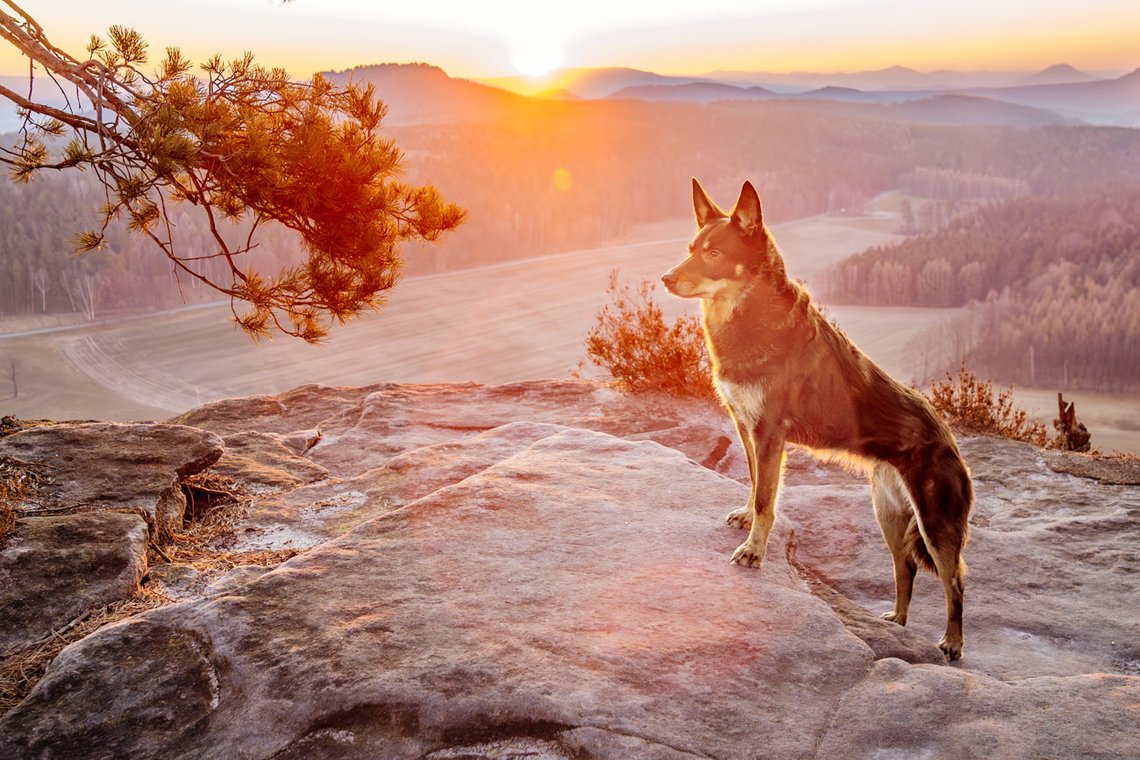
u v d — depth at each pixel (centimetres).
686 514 466
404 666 306
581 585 377
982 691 305
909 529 413
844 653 330
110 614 400
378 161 568
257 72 560
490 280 18388
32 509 482
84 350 11806
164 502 525
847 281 19150
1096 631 418
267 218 564
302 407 927
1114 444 9988
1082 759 265
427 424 831
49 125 527
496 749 274
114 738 284
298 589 367
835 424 405
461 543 420
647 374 919
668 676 305
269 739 279
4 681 341
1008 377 13112
